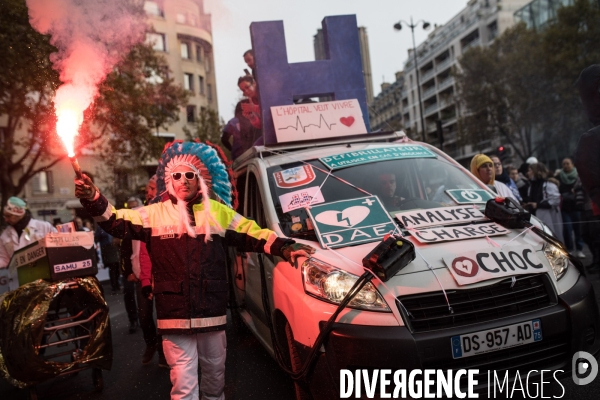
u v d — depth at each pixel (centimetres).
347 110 528
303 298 311
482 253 314
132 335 697
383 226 353
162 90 2359
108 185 2420
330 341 292
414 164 434
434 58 8056
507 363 292
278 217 389
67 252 443
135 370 523
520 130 3875
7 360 423
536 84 3525
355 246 333
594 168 339
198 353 342
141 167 2398
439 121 2730
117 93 1783
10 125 2086
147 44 1978
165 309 320
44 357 443
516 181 1055
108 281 1575
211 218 333
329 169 425
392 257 296
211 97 4388
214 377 344
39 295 427
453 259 308
